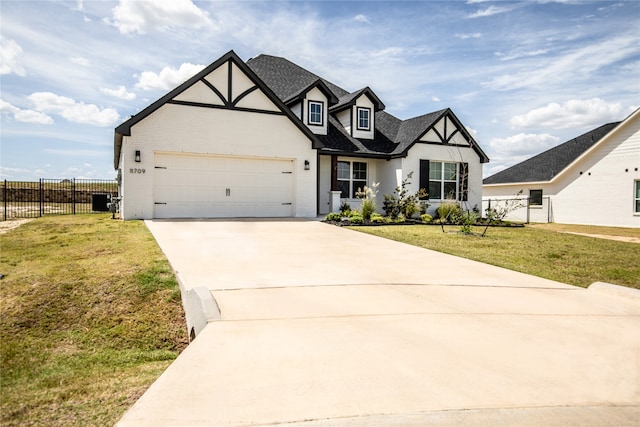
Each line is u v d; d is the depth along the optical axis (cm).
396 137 1927
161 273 602
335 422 230
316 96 1717
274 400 254
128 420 229
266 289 522
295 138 1474
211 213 1371
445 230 1294
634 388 289
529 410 252
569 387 287
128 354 415
